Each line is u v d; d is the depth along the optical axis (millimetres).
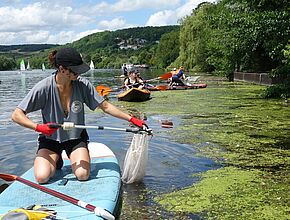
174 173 5773
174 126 9383
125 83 18016
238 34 15594
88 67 4586
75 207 3701
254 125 9469
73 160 4570
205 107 13086
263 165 6156
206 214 4363
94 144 5891
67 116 4648
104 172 4715
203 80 29969
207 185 5273
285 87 16109
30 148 7332
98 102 4758
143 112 11898
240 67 27781
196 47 43094
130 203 4664
